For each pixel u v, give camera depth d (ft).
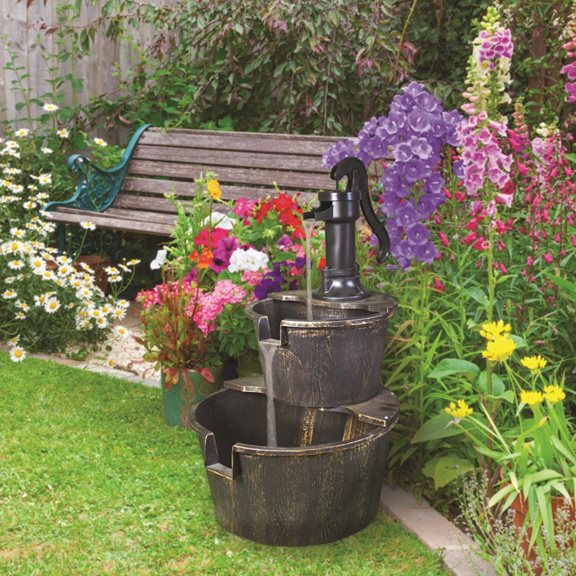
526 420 9.05
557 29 18.58
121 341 16.80
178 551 8.79
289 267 12.41
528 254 11.14
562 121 18.12
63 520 9.39
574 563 7.30
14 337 15.93
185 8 21.36
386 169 9.88
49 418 12.31
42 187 20.04
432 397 9.93
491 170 9.40
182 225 13.66
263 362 9.46
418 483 10.12
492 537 8.40
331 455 8.57
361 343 9.06
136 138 20.43
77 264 18.98
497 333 8.74
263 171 18.76
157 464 10.86
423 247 9.96
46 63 21.74
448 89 21.21
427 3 22.43
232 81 21.22
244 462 8.66
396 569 8.52
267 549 8.90
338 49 20.77
